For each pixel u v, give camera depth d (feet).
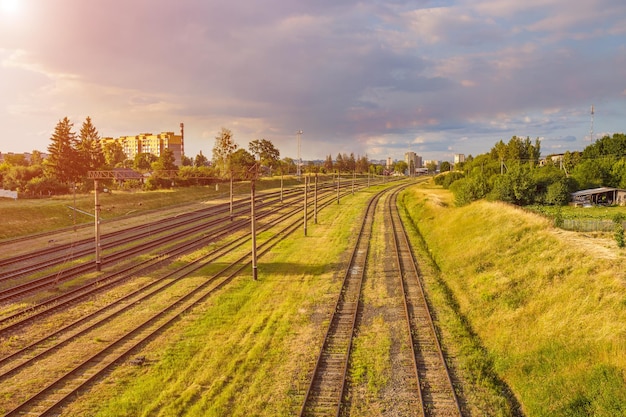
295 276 96.27
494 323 65.87
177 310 73.46
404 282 89.40
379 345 58.65
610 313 54.60
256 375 50.78
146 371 52.37
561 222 104.32
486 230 116.57
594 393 43.55
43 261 107.45
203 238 144.77
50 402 45.24
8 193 200.54
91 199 196.03
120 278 93.40
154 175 261.03
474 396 46.60
